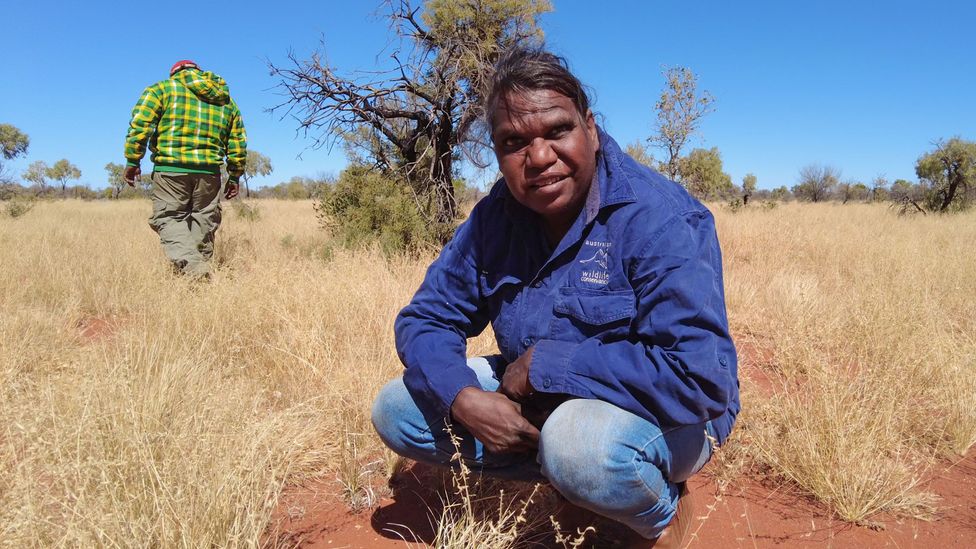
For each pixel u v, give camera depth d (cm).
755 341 464
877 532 242
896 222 1620
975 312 549
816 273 790
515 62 179
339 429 291
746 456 298
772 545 231
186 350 353
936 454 311
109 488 189
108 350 359
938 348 397
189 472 204
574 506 220
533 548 220
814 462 264
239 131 676
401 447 223
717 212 1588
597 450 175
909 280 598
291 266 593
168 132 621
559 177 179
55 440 211
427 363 206
